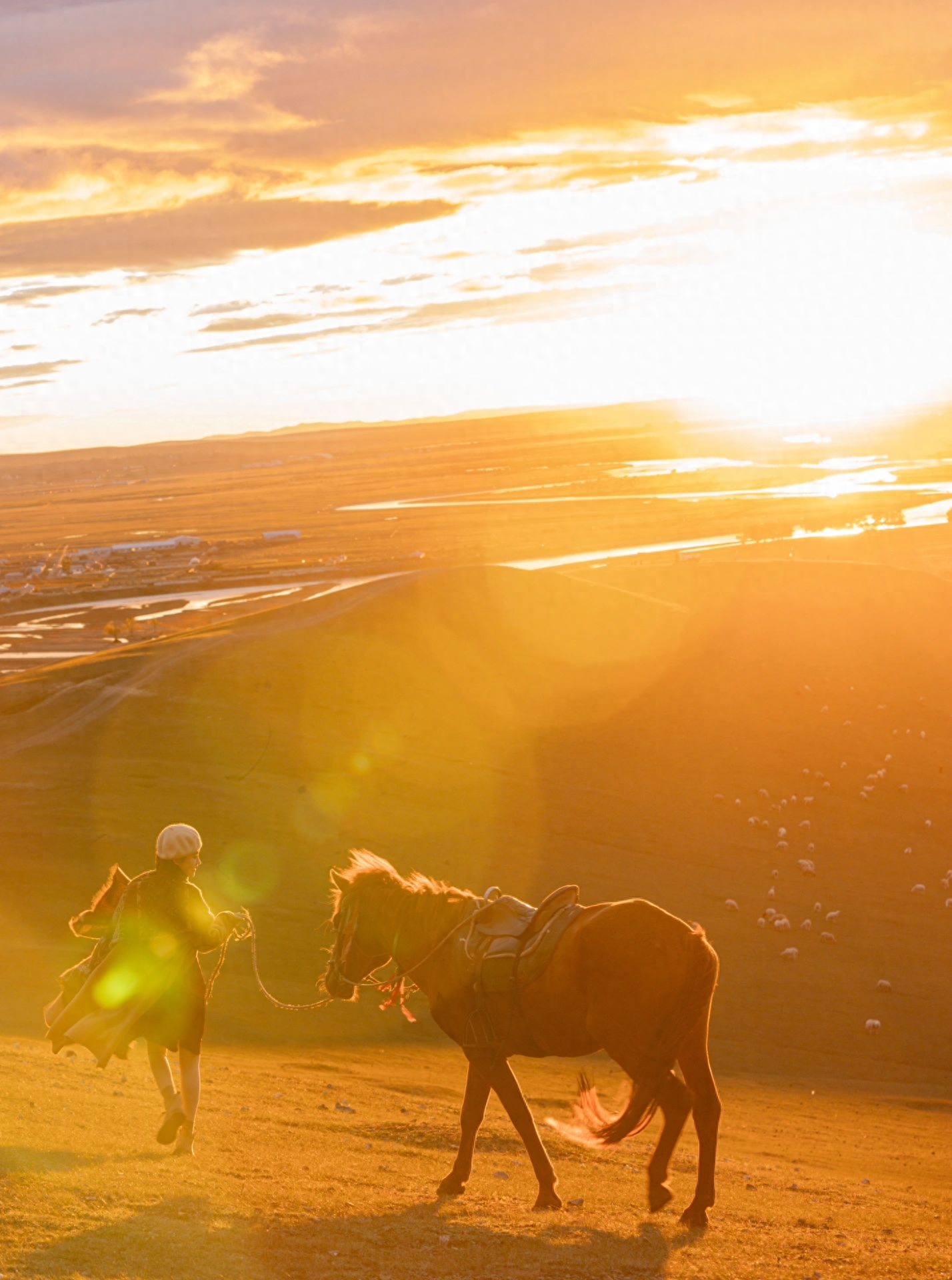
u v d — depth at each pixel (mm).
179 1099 10859
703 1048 10352
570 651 145375
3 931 57750
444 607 150000
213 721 108875
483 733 118438
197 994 10750
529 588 160750
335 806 92062
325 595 154125
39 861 71500
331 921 12414
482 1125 18656
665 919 10219
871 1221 12961
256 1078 25969
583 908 10938
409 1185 11492
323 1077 30891
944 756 125312
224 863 76375
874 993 69125
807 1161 26094
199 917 10461
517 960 10750
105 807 84375
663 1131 10453
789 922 80938
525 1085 37062
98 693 114750
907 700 141250
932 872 95875
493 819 95625
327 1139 14648
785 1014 64438
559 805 101688
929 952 77562
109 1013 10242
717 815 104500
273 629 138500
